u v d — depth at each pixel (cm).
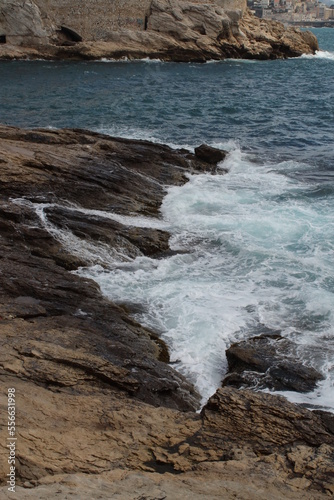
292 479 621
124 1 5481
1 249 1198
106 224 1403
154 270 1286
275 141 2419
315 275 1254
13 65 4834
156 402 834
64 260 1261
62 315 1005
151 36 5459
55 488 562
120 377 817
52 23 5341
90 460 638
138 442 677
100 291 1150
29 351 819
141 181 1727
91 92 3597
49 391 755
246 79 4469
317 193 1747
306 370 934
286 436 703
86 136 1919
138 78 4319
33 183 1502
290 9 19450
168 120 2819
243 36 5875
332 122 2830
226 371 971
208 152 2000
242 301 1158
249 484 603
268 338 1016
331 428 733
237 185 1822
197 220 1540
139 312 1112
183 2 5600
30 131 1867
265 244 1412
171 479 603
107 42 5469
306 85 4188
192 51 5512
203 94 3662
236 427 712
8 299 1017
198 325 1076
